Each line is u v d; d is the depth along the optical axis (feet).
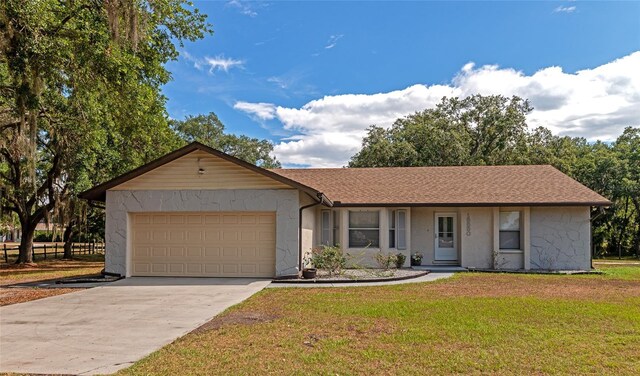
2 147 54.08
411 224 61.31
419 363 18.11
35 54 36.42
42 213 76.79
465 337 22.07
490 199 57.62
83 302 33.06
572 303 31.48
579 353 19.40
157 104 58.44
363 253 58.54
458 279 46.88
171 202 47.01
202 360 18.53
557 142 123.13
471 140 121.49
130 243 47.70
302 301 32.81
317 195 46.11
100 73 41.78
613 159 115.55
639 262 85.46
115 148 75.31
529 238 57.98
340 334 22.82
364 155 125.49
